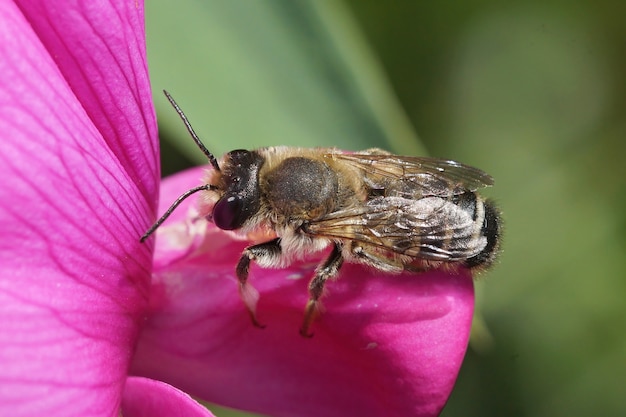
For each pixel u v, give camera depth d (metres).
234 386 0.11
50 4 0.10
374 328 0.11
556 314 0.15
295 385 0.11
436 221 0.11
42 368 0.10
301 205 0.11
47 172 0.10
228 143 0.12
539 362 0.15
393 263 0.11
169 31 0.12
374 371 0.11
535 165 0.15
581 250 0.15
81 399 0.10
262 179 0.11
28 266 0.10
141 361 0.11
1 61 0.10
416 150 0.13
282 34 0.13
